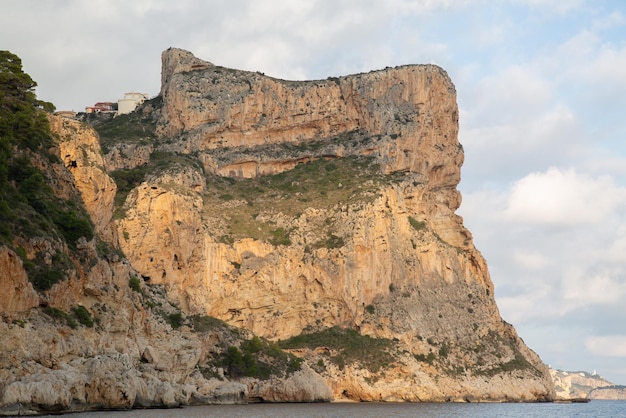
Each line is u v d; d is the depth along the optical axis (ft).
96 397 379.14
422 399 625.00
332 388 608.60
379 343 644.27
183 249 613.93
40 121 451.94
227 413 431.02
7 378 330.13
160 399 436.76
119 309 424.05
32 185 406.41
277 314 649.20
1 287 337.52
